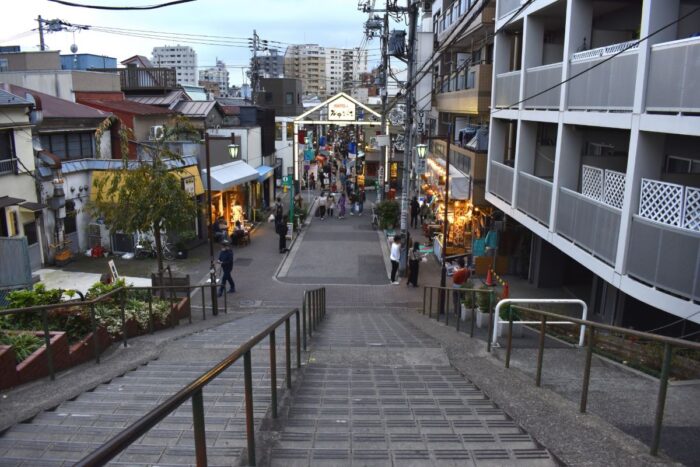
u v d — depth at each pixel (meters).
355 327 13.70
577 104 12.23
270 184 39.62
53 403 6.57
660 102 8.87
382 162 38.50
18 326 9.31
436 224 28.17
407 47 22.00
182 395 2.79
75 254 21.53
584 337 9.99
